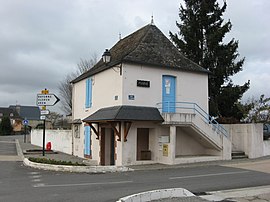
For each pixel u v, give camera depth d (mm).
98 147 19234
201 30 28734
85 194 8984
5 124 67312
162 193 8023
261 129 20750
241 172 13680
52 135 29656
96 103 20109
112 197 8578
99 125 19062
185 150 18750
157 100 18000
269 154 21500
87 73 22203
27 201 8094
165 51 19484
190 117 17422
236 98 26875
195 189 9820
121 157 16312
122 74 16984
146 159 17328
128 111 16438
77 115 23656
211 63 27578
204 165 16188
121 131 16484
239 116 27250
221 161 17703
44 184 10719
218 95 27172
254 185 10555
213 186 10336
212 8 28391
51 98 17578
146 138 18328
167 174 13352
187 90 19281
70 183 10953
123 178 12219
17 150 26109
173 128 16750
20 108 96250
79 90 23609
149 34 19906
